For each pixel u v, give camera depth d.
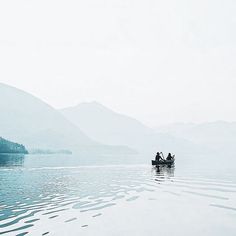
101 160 92.06
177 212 18.03
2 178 35.03
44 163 65.81
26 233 13.48
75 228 14.35
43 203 20.05
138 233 13.88
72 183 31.00
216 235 13.93
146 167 59.12
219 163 80.25
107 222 15.52
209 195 24.25
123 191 25.86
